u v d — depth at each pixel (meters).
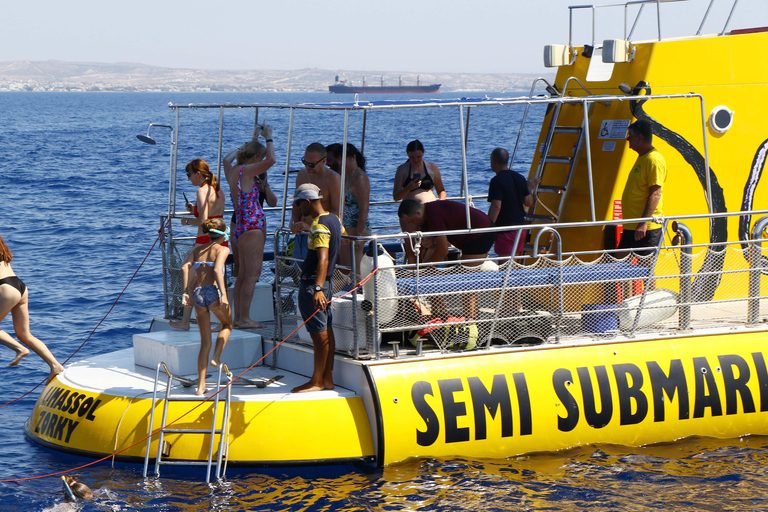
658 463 12.05
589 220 15.03
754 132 15.19
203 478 11.44
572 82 15.74
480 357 12.37
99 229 35.59
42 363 17.75
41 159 77.94
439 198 16.44
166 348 13.37
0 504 10.76
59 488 11.25
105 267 27.88
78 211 41.56
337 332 12.61
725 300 13.55
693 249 14.90
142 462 11.91
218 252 12.29
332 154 14.64
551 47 15.59
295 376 13.18
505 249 14.05
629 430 12.71
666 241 14.51
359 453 11.74
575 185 15.31
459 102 12.04
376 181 46.22
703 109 13.91
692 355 13.13
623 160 14.57
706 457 12.30
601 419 12.59
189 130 121.19
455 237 13.92
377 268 11.85
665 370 12.93
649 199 13.35
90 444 12.30
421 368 12.05
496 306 12.49
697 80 14.70
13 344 13.31
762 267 14.25
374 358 12.09
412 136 87.44
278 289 13.48
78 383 13.16
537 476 11.54
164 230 15.20
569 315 13.07
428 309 12.37
